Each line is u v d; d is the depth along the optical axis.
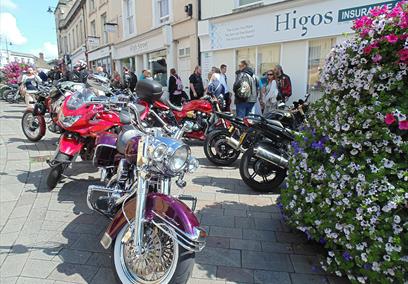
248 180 4.34
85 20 24.89
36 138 6.69
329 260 2.48
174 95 9.79
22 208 3.73
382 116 2.19
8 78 16.67
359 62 2.37
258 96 8.34
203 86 10.11
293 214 2.86
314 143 2.71
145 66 15.33
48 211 3.67
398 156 2.19
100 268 2.66
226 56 9.95
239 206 3.94
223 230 3.34
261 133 4.49
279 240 3.15
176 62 12.55
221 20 9.66
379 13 2.40
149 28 14.33
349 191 2.28
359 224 2.19
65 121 3.94
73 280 2.50
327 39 7.52
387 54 2.26
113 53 18.81
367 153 2.31
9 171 4.93
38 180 4.59
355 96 2.36
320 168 2.57
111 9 18.45
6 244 2.99
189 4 10.83
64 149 3.99
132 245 2.37
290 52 8.21
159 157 2.15
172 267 2.19
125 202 2.48
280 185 4.64
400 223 2.07
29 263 2.71
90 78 4.38
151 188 2.51
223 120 5.71
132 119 2.45
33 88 8.38
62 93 5.62
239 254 2.90
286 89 7.73
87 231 3.25
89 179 4.70
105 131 4.04
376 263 2.09
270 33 8.48
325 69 2.71
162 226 2.21
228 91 9.12
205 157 6.22
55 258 2.79
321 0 7.27
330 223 2.41
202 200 4.11
